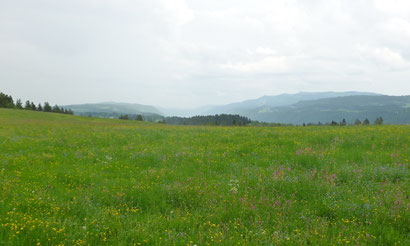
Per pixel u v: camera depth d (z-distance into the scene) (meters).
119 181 10.31
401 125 31.39
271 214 7.27
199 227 6.39
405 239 5.75
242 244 5.55
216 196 8.52
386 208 7.24
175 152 16.14
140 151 16.62
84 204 7.60
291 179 9.84
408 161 12.49
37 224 5.94
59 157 15.05
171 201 8.30
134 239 5.76
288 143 18.31
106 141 21.69
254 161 13.84
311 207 7.72
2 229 5.63
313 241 5.72
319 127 31.36
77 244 5.32
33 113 80.31
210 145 18.98
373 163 12.35
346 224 6.70
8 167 12.15
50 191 8.79
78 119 82.00
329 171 11.29
